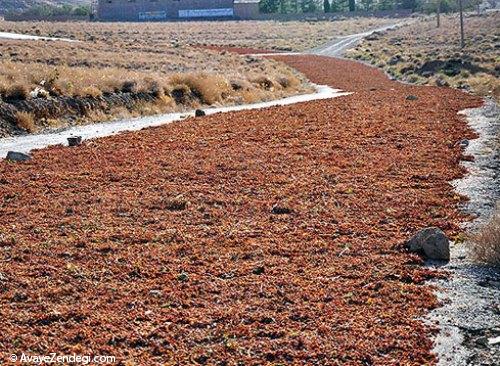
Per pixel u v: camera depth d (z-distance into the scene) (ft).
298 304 24.40
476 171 49.19
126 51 191.72
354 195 41.86
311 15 474.08
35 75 86.79
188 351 20.74
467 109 88.63
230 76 131.03
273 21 440.04
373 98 109.19
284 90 138.51
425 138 63.87
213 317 23.11
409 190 43.37
